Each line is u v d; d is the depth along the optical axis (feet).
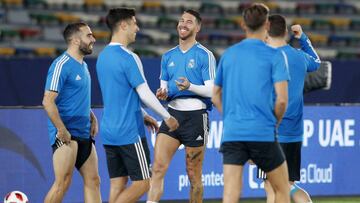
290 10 203.82
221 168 99.40
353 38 197.77
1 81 98.43
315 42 195.31
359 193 104.73
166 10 197.06
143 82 68.74
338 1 208.54
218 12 199.62
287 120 73.92
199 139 79.00
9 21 181.27
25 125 92.58
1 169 91.56
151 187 78.59
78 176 94.22
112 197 72.18
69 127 74.43
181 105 78.74
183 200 98.22
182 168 98.07
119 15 69.67
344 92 109.40
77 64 74.23
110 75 69.21
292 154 74.90
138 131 70.08
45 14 183.83
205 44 188.03
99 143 95.86
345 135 104.06
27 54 174.81
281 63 59.72
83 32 74.08
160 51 181.57
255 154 60.64
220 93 62.54
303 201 75.00
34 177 92.79
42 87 100.07
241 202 99.96
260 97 59.72
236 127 60.18
